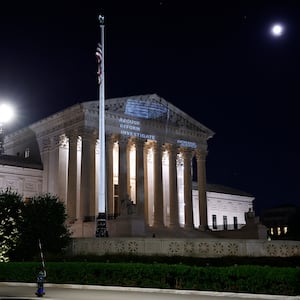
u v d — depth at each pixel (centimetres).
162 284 2927
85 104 6775
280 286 2592
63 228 4312
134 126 7369
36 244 4084
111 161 7088
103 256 3719
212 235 7388
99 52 4203
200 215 8075
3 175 7169
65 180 7206
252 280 2664
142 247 4125
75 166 6869
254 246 4044
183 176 8112
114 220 5859
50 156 7469
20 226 4109
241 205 10831
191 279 2850
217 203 10281
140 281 3017
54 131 7456
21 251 4062
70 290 2978
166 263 3234
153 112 7700
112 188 7031
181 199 8175
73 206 6712
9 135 8438
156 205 7425
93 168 6838
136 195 7219
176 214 7631
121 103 7288
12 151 8519
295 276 2569
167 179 8144
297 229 10150
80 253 4225
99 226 4219
